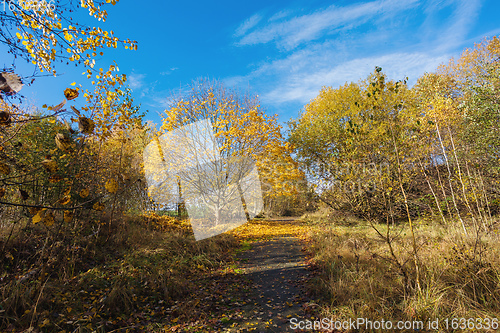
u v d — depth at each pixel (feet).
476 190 21.42
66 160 17.92
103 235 21.33
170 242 23.57
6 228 16.98
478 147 25.52
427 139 19.42
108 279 15.12
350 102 47.19
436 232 24.09
